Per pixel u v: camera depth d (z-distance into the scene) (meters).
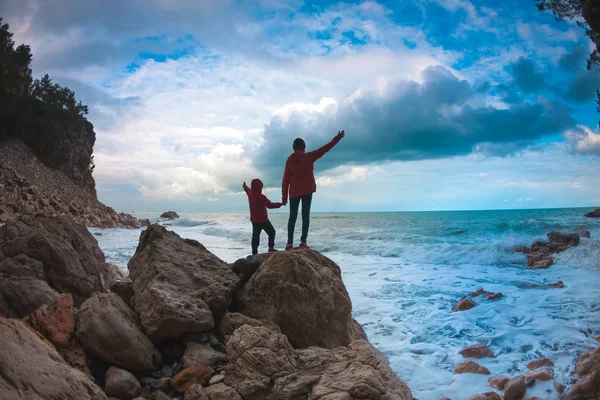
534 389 4.16
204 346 4.56
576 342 5.43
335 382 3.67
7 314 4.69
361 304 7.93
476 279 9.98
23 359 3.00
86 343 4.07
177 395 3.94
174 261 5.36
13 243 5.34
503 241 14.77
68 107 52.19
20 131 41.84
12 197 27.52
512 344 5.59
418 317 7.03
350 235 20.48
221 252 15.90
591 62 14.62
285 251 5.45
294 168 7.47
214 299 5.04
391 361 5.20
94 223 32.06
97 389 3.35
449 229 20.95
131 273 5.48
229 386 3.77
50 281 5.37
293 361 3.85
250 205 7.76
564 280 9.34
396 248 15.04
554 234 13.42
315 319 5.07
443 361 5.18
